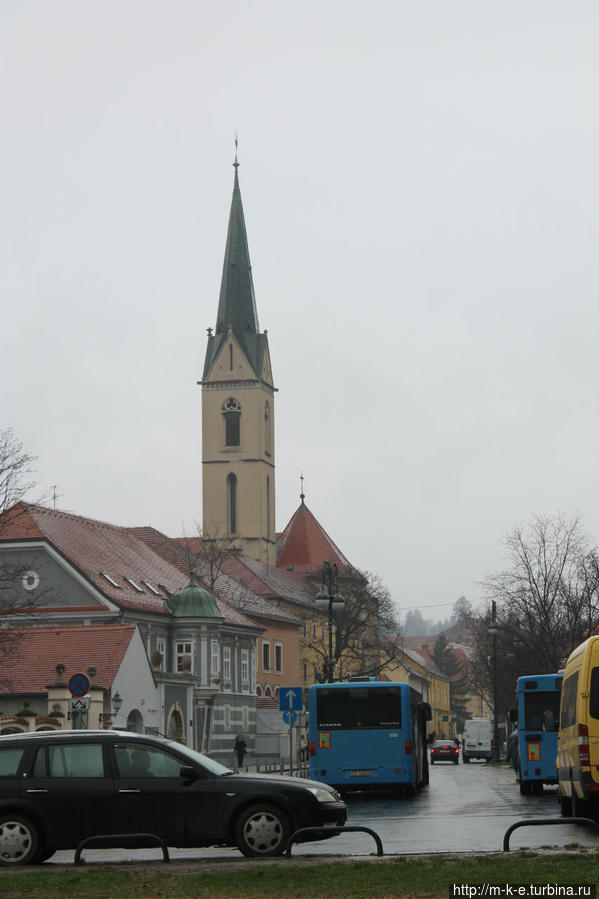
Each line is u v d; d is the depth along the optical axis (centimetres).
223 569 12100
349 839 2350
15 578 5925
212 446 14662
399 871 1612
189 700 7025
